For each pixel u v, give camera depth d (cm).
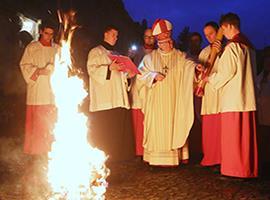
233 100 479
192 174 539
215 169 555
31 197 435
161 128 562
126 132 635
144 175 536
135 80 632
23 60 599
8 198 432
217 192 452
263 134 729
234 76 480
